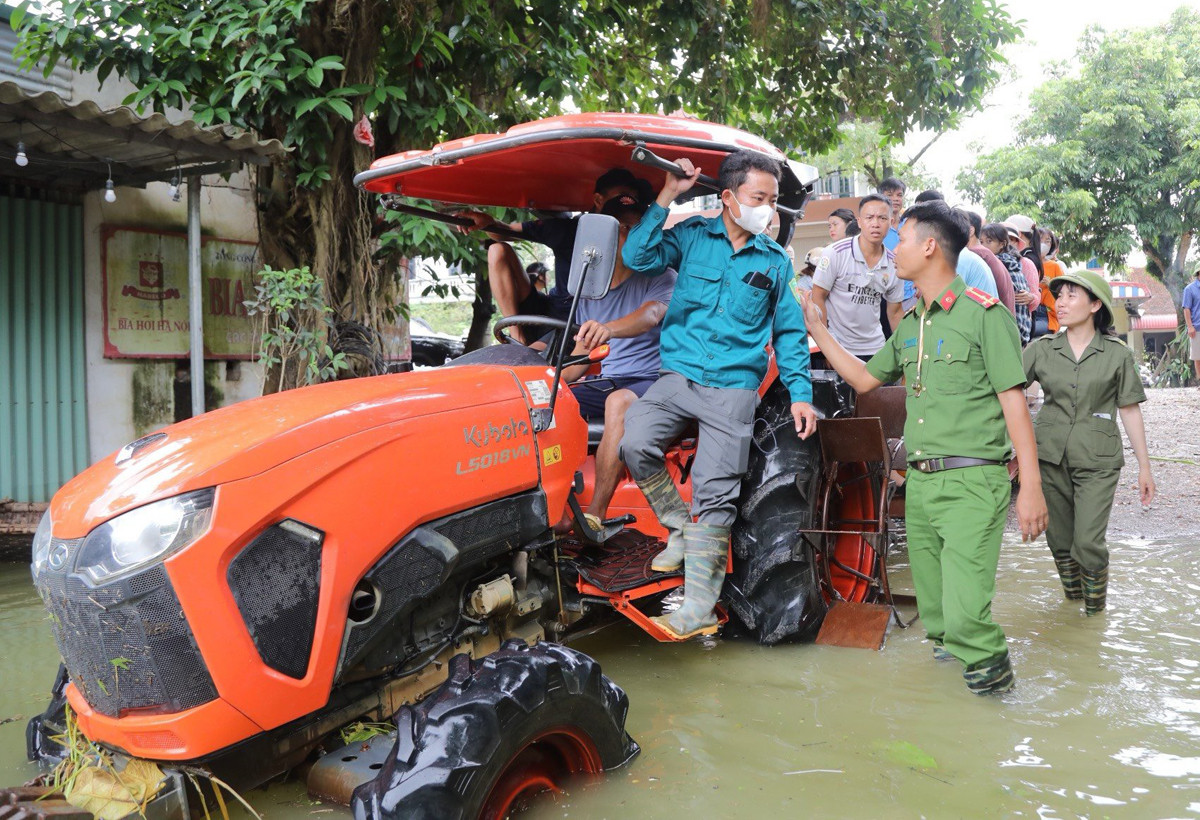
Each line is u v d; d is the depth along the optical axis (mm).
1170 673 3312
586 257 2775
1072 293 4066
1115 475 4023
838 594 3971
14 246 6602
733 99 9141
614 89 9305
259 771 2164
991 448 3186
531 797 2334
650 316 3520
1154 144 22375
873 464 4133
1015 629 3850
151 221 7301
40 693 3260
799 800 2400
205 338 7660
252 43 6371
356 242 7363
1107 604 4184
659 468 3307
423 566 2346
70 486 2295
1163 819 2289
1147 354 25078
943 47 9062
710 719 2941
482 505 2555
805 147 9766
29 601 4617
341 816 2258
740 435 3240
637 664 3486
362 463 2227
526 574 2789
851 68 8930
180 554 1943
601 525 3387
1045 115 22719
